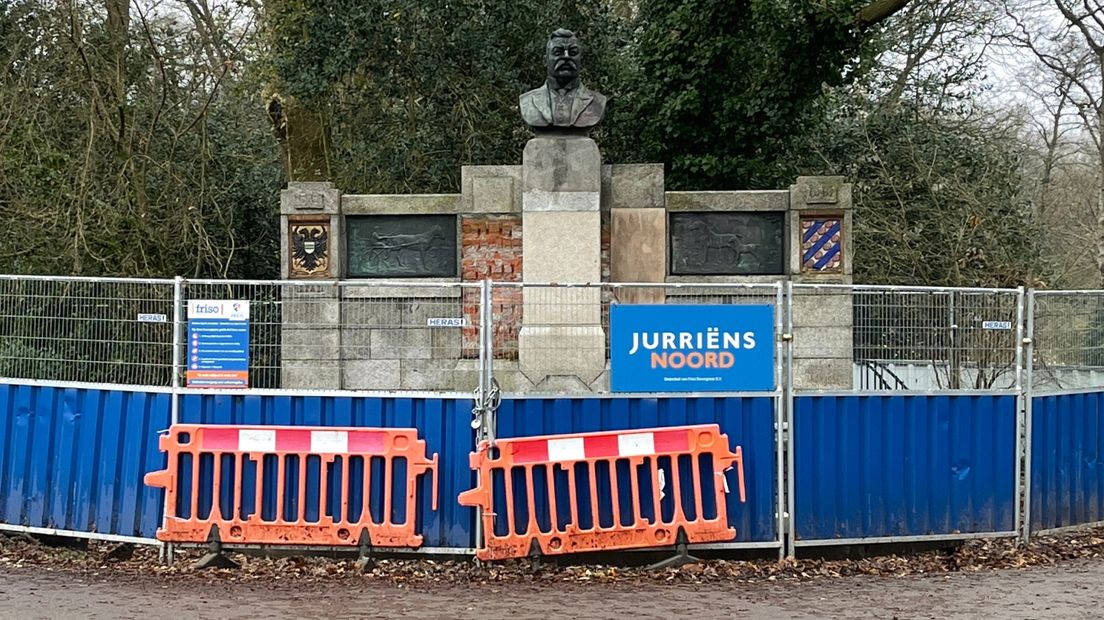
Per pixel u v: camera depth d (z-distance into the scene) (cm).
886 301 992
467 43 2028
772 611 769
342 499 891
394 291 1380
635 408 909
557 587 845
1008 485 987
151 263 1886
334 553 929
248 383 919
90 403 948
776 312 930
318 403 907
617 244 1388
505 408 901
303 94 1973
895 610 774
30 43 1858
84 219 1766
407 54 2027
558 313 1057
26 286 988
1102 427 1083
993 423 984
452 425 902
